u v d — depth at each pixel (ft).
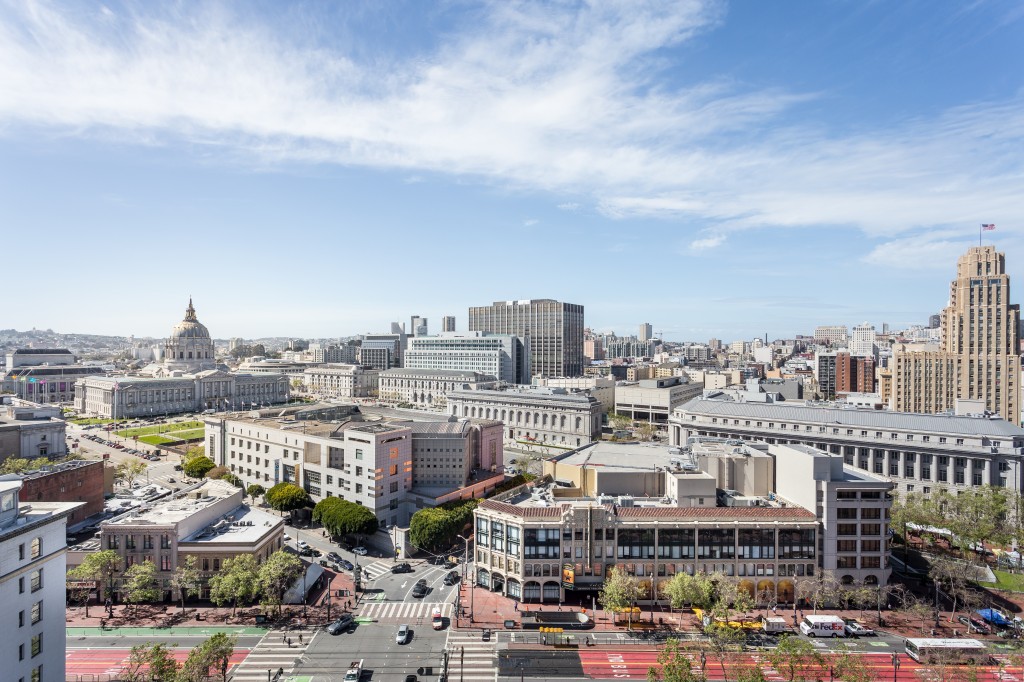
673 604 370.53
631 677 308.60
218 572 394.52
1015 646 338.95
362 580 436.35
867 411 652.89
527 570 400.47
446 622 370.32
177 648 330.34
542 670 314.96
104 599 392.27
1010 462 561.02
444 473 587.68
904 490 612.29
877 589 391.24
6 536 231.50
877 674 313.73
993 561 481.05
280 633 352.90
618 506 417.90
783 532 402.72
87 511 527.81
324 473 575.79
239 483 631.56
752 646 343.67
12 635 235.20
